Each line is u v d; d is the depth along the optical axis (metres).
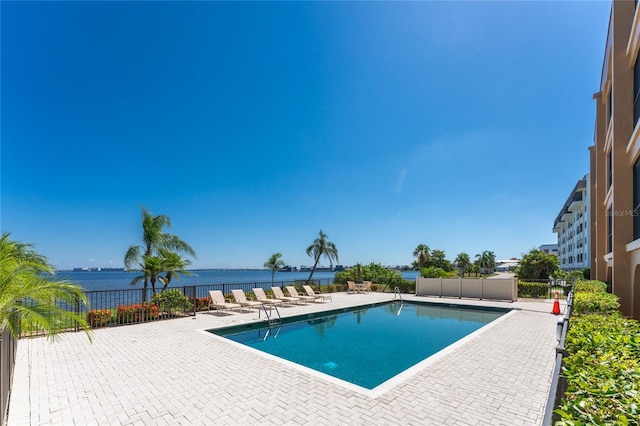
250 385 4.76
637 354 2.54
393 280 21.14
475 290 17.33
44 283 5.11
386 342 8.91
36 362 5.87
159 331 8.48
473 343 7.42
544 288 17.17
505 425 3.61
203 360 5.99
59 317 5.04
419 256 48.91
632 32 8.45
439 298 17.44
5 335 3.81
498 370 5.51
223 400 4.25
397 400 4.26
